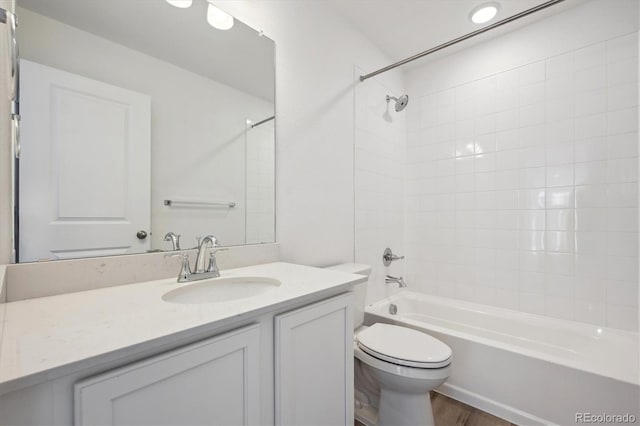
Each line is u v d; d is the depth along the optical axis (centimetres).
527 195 202
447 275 238
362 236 209
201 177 123
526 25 202
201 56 124
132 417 55
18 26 83
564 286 189
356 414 151
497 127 214
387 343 136
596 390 126
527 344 190
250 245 137
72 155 91
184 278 103
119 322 64
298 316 87
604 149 177
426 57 241
